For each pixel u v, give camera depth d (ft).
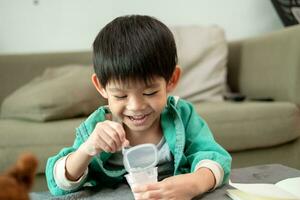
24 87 4.44
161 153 2.26
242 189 1.85
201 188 1.82
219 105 4.42
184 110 2.44
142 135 2.26
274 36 4.93
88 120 2.26
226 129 4.06
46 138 3.60
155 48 2.01
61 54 5.30
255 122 4.16
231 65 5.93
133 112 1.99
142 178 1.76
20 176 1.02
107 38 2.08
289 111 4.30
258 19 6.40
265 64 5.05
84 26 5.73
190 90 5.26
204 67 5.40
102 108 2.31
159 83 2.00
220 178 2.00
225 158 2.14
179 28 5.58
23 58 5.18
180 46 5.39
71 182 2.05
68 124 3.74
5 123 3.84
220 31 5.66
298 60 4.44
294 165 4.48
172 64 2.13
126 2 5.85
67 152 2.22
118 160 2.24
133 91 1.95
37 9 5.52
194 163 2.14
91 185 2.19
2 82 5.02
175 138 2.25
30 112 3.89
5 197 0.93
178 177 1.84
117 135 1.92
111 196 1.92
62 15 5.63
